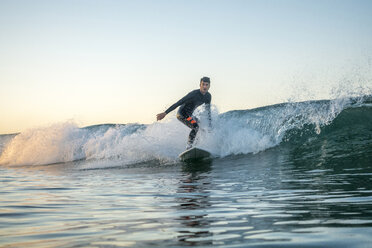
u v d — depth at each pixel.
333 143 6.68
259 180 4.13
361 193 2.76
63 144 11.26
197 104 7.82
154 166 7.30
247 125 8.40
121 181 4.96
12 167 10.12
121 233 1.78
